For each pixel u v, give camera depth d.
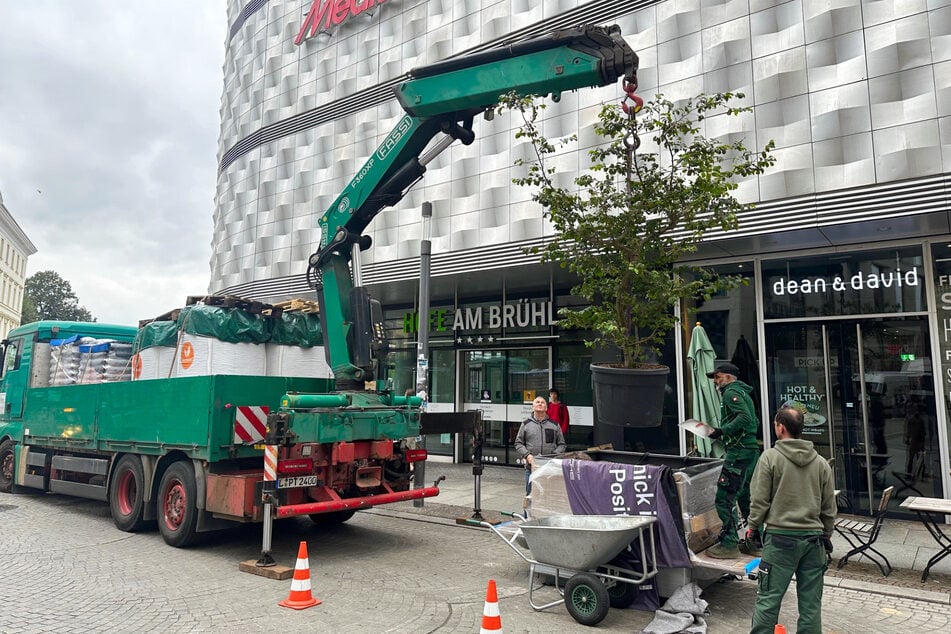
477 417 8.96
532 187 11.56
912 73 8.08
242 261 17.05
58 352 10.69
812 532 3.94
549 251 7.27
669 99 10.11
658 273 6.37
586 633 4.61
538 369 13.94
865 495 9.05
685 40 10.09
